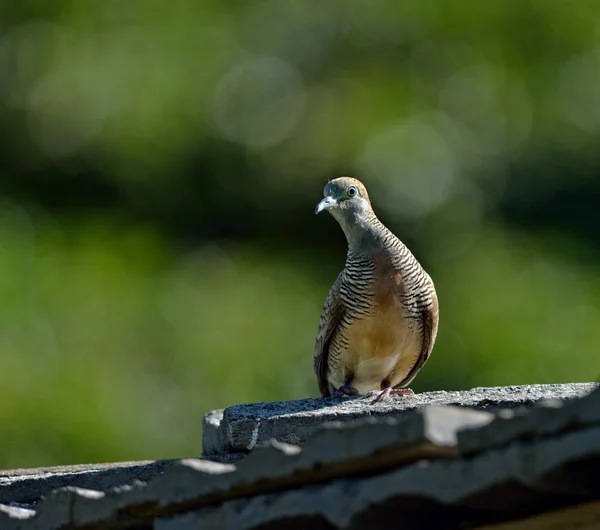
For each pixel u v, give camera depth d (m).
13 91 17.31
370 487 4.09
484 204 17.73
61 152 17.27
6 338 14.47
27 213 16.78
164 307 15.66
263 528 4.46
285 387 15.36
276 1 18.34
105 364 14.82
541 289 16.36
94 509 4.89
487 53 18.53
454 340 15.84
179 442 14.77
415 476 3.95
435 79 18.27
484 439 3.78
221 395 15.08
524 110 18.30
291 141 17.62
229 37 17.94
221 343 15.42
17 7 17.52
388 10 18.45
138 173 17.38
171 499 4.65
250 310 15.98
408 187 17.31
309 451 4.18
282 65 17.95
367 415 5.73
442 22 18.47
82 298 15.12
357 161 17.39
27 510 5.37
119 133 17.12
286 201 17.78
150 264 16.08
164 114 17.22
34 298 14.85
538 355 15.49
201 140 17.44
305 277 16.98
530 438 3.68
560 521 4.23
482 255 16.88
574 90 18.59
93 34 17.44
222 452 6.09
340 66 18.25
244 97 17.64
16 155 17.31
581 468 3.72
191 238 17.48
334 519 4.17
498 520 4.35
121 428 14.62
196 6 17.91
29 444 14.27
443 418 3.88
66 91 17.20
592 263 17.42
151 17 17.66
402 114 17.73
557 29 18.70
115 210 17.38
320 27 18.33
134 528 5.03
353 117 17.61
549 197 18.09
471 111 18.14
